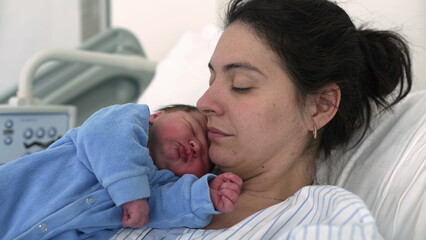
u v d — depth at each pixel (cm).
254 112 101
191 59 184
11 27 241
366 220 78
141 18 241
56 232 96
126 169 95
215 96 104
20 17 242
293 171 111
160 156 111
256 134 103
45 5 244
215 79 107
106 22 252
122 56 212
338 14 111
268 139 104
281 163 108
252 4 106
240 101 102
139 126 103
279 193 110
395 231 106
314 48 104
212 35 188
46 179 101
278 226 93
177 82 181
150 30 239
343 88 110
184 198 96
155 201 100
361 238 75
